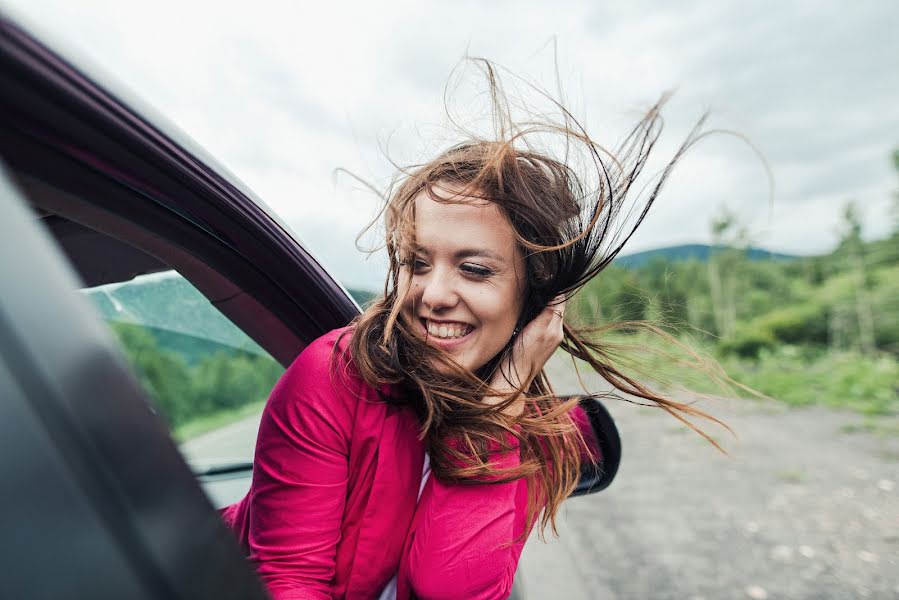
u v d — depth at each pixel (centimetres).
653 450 620
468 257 82
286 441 82
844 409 841
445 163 84
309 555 81
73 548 25
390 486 86
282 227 87
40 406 24
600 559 336
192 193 70
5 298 24
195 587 30
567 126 85
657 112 82
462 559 86
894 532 368
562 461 101
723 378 106
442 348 85
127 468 27
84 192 62
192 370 399
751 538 368
